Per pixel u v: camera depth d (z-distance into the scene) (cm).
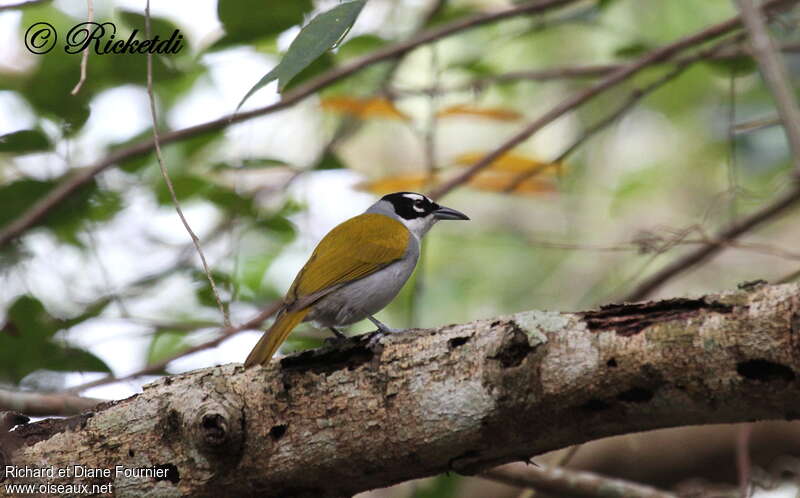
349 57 1454
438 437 679
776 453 1369
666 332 622
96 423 748
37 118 1251
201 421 698
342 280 1017
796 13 1381
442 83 1513
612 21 1825
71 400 1017
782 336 586
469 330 695
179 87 1400
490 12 1266
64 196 1184
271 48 1241
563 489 1153
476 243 1781
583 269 1733
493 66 1416
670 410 632
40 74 1166
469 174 1227
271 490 724
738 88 1662
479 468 705
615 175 1856
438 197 1218
